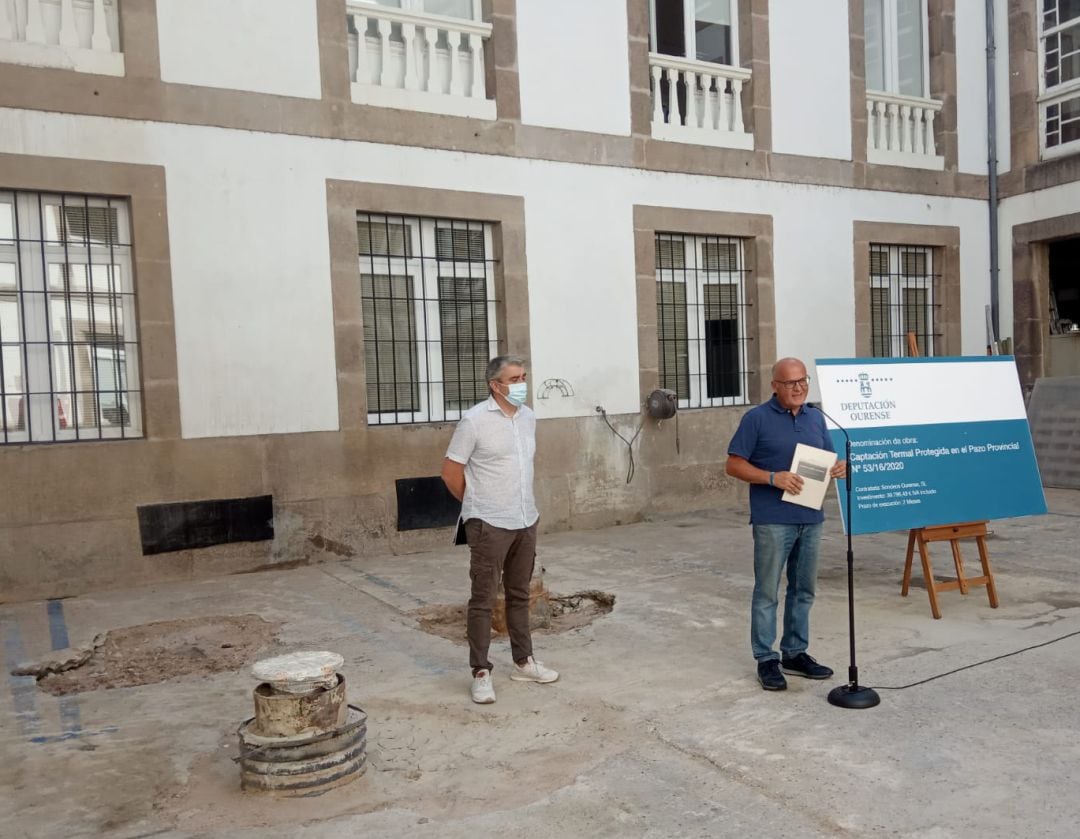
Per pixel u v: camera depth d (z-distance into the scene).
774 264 10.49
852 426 5.62
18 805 3.47
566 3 9.12
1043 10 11.58
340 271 7.98
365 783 3.63
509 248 8.83
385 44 8.28
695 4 10.23
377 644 5.52
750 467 4.54
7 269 6.92
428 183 8.41
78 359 7.16
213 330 7.46
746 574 7.08
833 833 3.13
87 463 6.97
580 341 9.27
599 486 9.41
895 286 11.70
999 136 12.07
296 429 7.81
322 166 7.91
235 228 7.55
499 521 4.50
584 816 3.31
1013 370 6.22
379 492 8.17
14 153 6.76
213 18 7.45
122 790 3.59
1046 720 4.04
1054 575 6.70
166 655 5.43
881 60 11.63
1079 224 11.16
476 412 4.54
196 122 7.39
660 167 9.70
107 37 7.15
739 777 3.58
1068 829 3.12
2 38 6.76
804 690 4.51
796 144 10.60
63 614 6.36
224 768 3.79
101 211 7.21
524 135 8.89
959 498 5.80
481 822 3.29
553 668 4.98
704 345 10.35
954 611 5.85
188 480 7.36
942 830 3.13
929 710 4.20
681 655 5.14
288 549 7.77
